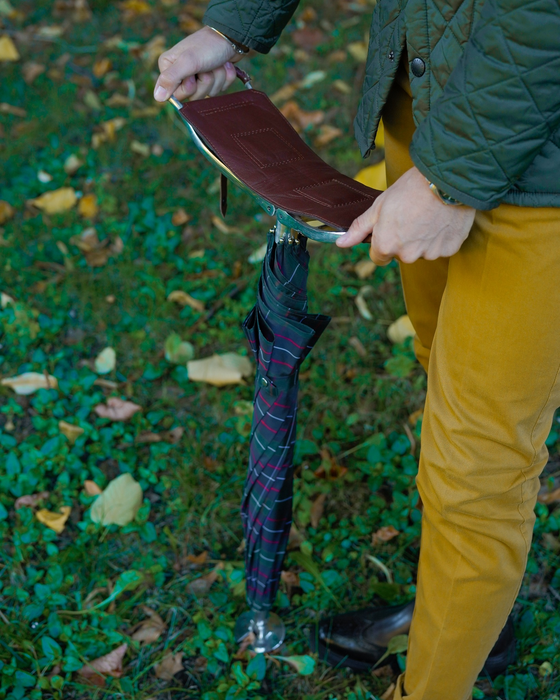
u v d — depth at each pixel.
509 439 1.16
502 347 1.12
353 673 1.74
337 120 3.50
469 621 1.29
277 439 1.43
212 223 3.03
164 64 1.46
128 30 4.32
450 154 0.99
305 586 1.87
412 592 1.85
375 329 2.58
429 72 1.13
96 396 2.37
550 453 2.20
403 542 1.99
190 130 1.34
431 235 1.05
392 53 1.20
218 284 2.76
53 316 2.65
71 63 4.05
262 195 1.20
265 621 1.76
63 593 1.88
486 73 0.94
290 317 1.31
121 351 2.55
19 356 2.53
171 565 1.98
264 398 1.40
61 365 2.50
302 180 1.29
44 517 2.02
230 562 1.96
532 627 1.76
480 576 1.24
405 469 2.12
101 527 2.02
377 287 2.73
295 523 2.05
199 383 2.44
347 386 2.40
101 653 1.75
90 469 2.18
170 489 2.14
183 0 4.60
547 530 1.97
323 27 4.18
